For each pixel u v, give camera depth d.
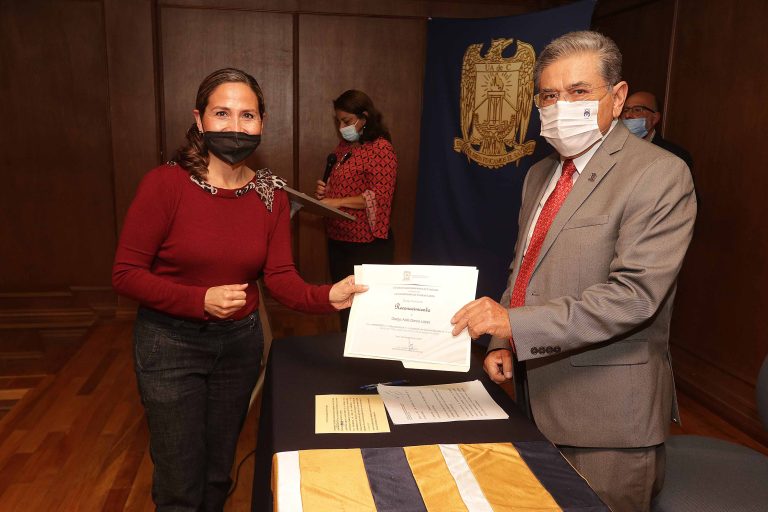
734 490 1.55
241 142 1.53
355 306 1.34
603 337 1.32
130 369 3.73
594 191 1.45
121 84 4.30
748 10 3.00
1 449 2.76
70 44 4.26
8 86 4.25
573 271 1.44
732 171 3.13
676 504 1.50
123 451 2.77
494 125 3.87
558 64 1.43
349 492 1.03
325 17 4.55
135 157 4.41
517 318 1.31
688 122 3.48
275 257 1.76
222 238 1.60
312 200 2.04
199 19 4.42
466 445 1.21
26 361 4.46
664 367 1.48
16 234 4.44
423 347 1.29
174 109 4.50
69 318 4.51
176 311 1.52
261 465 1.55
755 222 2.98
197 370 1.64
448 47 4.20
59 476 2.55
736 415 3.06
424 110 4.47
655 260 1.31
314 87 4.63
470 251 4.12
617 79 1.42
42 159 4.38
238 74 1.58
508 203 3.82
